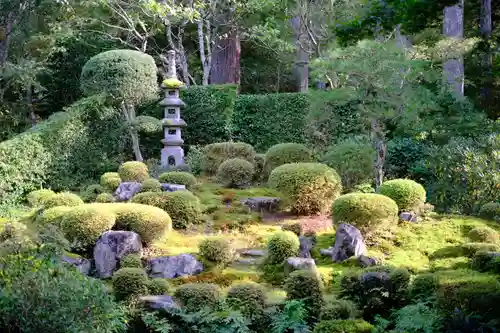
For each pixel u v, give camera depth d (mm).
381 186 8539
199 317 5441
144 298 5684
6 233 7094
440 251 7297
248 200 8969
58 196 8508
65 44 14805
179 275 6738
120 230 7242
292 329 5410
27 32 14109
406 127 10102
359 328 5121
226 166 10172
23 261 4945
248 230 8195
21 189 10391
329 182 8617
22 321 4418
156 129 11711
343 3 15508
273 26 16453
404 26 12461
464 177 9031
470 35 13867
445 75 11711
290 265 6586
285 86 19719
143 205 7637
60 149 11266
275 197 9172
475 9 16078
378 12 11961
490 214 8320
